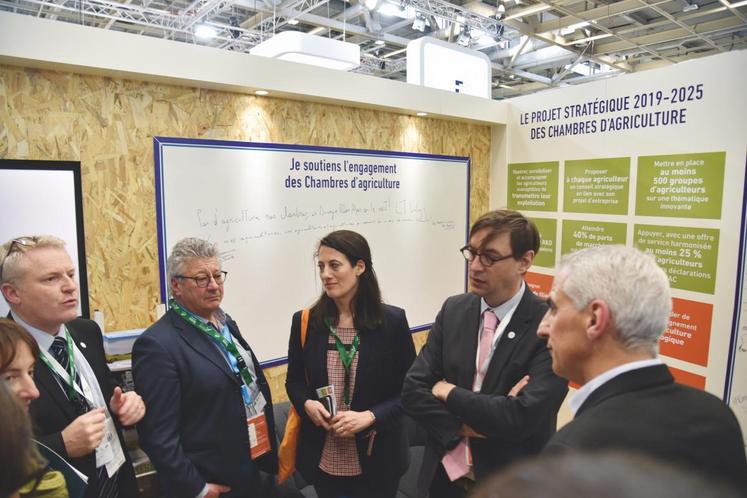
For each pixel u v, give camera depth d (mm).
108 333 2168
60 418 1209
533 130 3656
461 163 3859
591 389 785
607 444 642
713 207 2600
